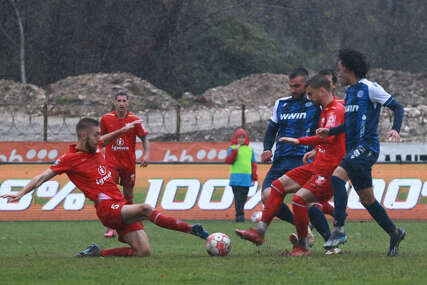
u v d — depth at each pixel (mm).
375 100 19844
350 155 19781
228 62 182000
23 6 168125
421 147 64250
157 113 119688
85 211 39219
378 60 186000
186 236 30875
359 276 15812
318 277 15695
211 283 14930
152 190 39969
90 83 131500
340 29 192375
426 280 15258
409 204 39625
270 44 186000
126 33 174125
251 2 188875
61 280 15430
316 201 21047
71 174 20469
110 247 26141
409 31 189750
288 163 22859
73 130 103375
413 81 141625
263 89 134875
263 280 15297
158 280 15352
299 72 23047
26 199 39062
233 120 111812
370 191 20188
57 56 171000
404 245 26281
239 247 25547
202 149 53875
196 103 130875
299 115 23031
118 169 30984
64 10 172000
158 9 176000
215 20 185875
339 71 20641
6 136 97062
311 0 192500
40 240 28859
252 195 40812
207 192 40219
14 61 168500
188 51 181500
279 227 35562
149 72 175125
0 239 29234
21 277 15938
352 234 31203
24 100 121688
